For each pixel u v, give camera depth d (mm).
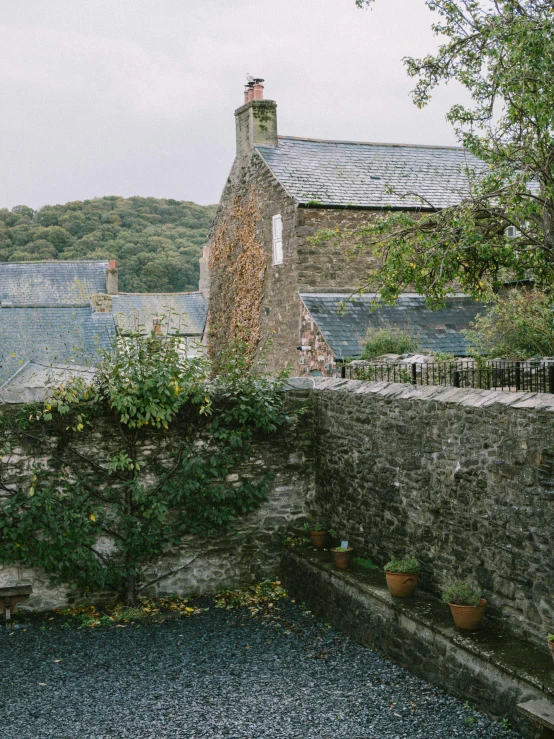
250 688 7797
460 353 16594
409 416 9086
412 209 18531
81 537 10344
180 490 10688
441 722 6797
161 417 10312
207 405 10727
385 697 7422
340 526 10906
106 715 7199
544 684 6164
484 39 10102
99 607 10641
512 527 7328
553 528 6777
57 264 40250
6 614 9883
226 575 11289
